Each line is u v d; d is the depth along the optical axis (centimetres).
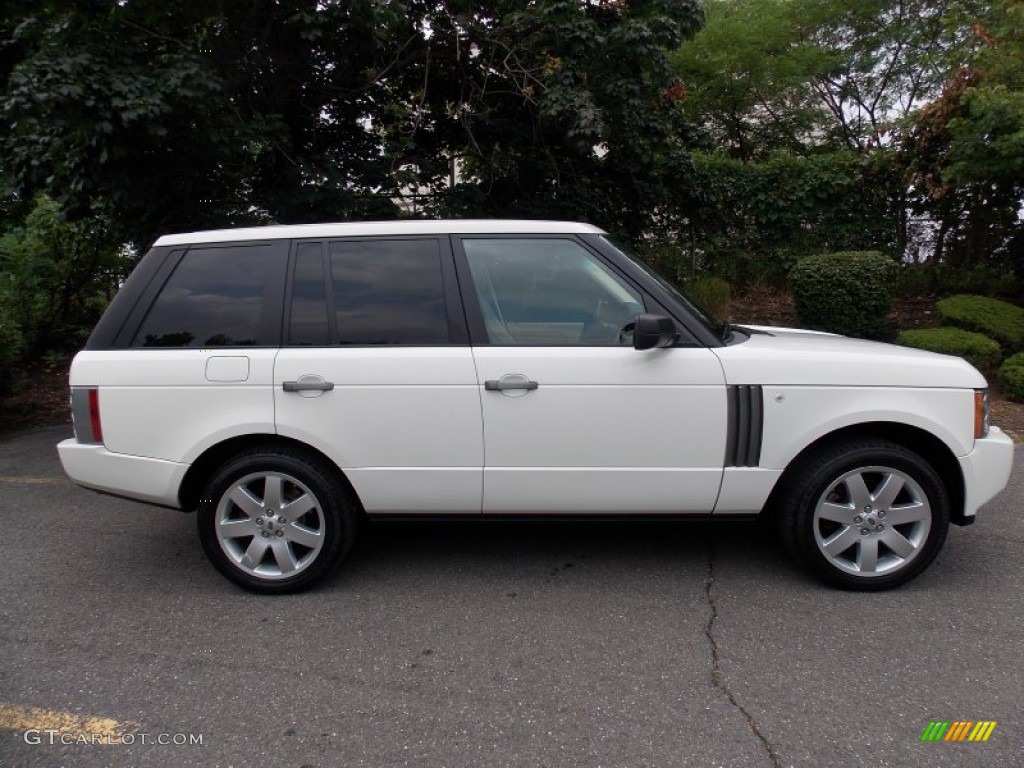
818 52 1305
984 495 347
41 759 246
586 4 794
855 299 860
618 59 762
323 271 360
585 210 914
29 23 605
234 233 371
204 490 358
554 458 345
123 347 360
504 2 773
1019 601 341
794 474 351
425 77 798
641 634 319
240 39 695
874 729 253
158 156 650
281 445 359
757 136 1426
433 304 354
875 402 340
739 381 340
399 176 822
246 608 351
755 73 1267
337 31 697
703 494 347
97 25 615
